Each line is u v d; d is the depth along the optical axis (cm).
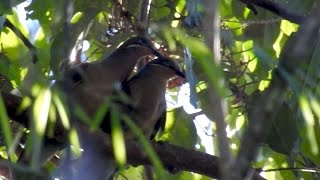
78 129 820
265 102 401
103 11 1012
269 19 1011
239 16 1016
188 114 1047
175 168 889
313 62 668
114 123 438
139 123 985
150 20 1041
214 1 370
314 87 615
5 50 964
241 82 1020
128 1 1050
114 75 996
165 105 1027
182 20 1034
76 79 936
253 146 384
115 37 1048
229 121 1007
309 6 893
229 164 363
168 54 1069
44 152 812
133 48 1050
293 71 450
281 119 818
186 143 1040
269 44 1023
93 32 1045
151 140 963
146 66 1041
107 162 854
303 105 515
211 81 374
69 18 579
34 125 426
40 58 678
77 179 845
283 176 991
